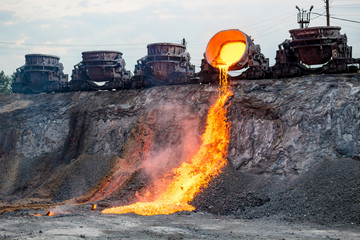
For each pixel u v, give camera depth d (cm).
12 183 4219
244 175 3297
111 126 4234
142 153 3912
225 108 3709
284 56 3781
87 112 4459
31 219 2678
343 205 2639
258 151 3375
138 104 4244
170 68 4422
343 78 3403
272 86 3628
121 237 2195
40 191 3866
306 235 2250
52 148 4456
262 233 2316
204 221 2717
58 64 5325
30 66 5244
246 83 3781
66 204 3419
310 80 3516
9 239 2114
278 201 2900
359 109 3145
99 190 3678
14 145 4562
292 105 3397
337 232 2312
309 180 2958
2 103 5012
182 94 4059
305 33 3709
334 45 3606
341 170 2903
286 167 3181
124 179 3691
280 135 3338
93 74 4822
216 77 3997
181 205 3117
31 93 5372
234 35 3969
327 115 3238
